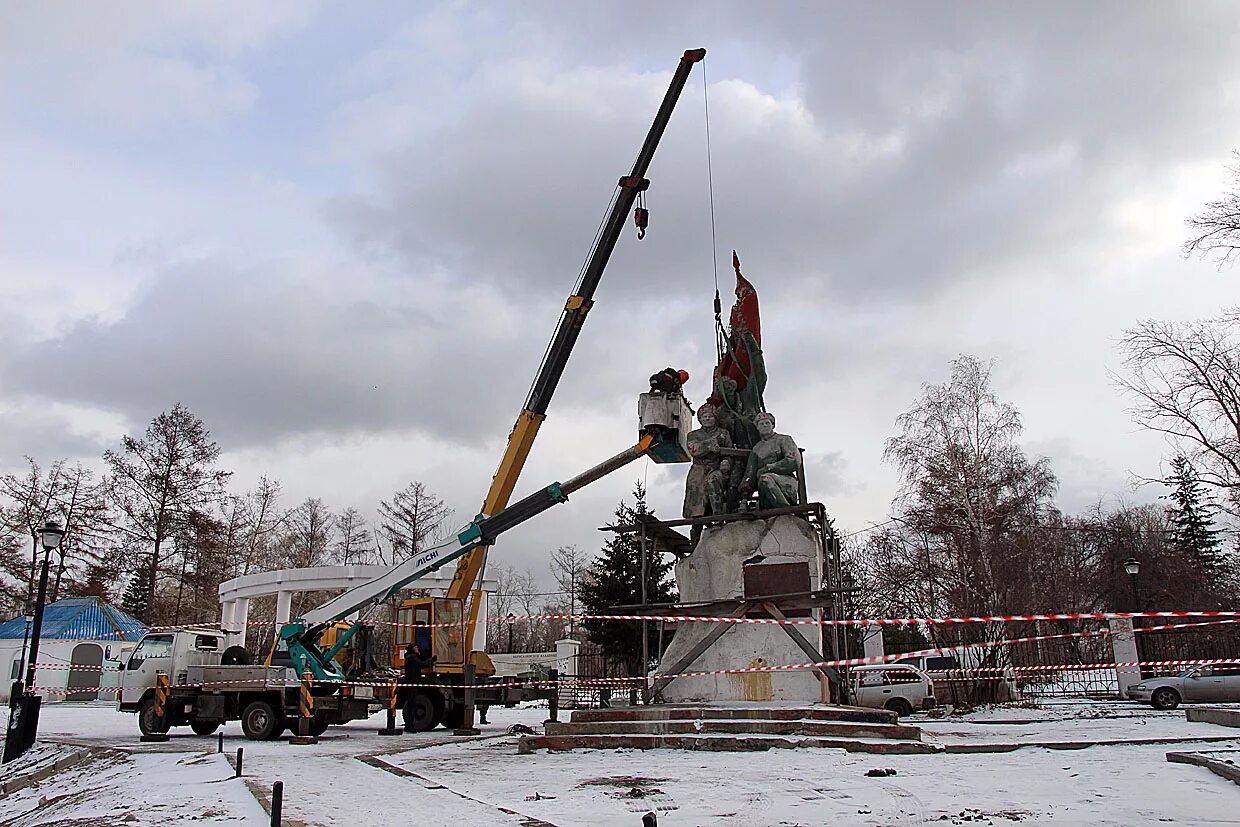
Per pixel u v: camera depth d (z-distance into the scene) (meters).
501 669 53.78
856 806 8.62
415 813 8.86
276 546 60.34
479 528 21.53
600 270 23.50
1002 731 17.47
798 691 17.42
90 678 45.66
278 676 20.48
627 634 40.72
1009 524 33.84
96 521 50.09
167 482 51.56
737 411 21.06
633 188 23.84
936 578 32.56
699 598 19.09
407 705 22.20
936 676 28.06
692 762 12.63
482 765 13.22
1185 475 53.94
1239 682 25.00
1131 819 7.61
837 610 18.88
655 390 22.17
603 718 15.93
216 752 16.45
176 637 21.67
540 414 22.83
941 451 34.78
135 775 13.08
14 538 48.81
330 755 15.94
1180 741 13.90
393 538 58.06
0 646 44.41
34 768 15.80
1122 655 29.05
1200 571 46.16
